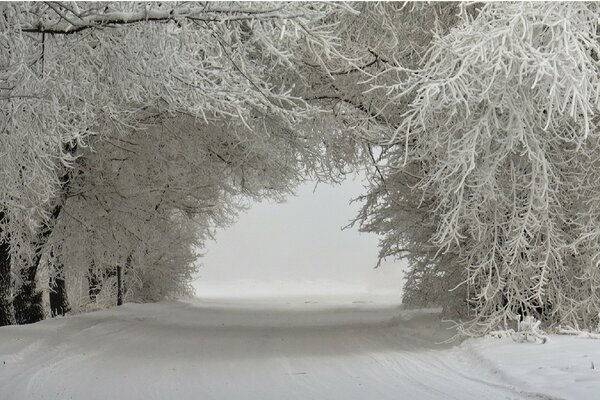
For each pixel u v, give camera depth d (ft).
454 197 64.54
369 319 106.83
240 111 52.34
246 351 68.59
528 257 65.00
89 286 134.21
